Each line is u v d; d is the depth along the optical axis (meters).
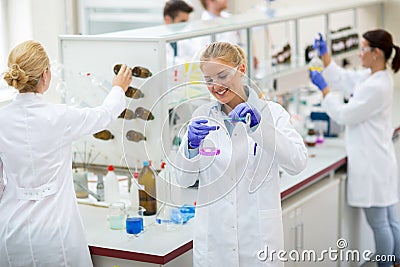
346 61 5.74
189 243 2.91
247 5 6.16
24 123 2.82
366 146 4.23
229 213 2.77
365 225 4.74
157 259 2.76
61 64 3.46
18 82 2.78
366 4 5.64
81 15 5.07
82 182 3.42
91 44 3.36
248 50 4.11
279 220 2.83
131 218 3.01
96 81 3.38
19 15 4.39
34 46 2.82
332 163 4.16
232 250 2.79
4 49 4.42
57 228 2.83
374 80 4.19
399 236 4.41
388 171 4.29
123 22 5.53
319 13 4.85
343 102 4.87
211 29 3.59
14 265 2.89
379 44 4.17
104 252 2.87
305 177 3.82
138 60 3.24
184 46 3.96
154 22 5.70
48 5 4.51
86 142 3.51
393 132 4.66
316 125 4.78
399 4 5.89
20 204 2.85
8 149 2.83
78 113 2.90
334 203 4.22
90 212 3.29
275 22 4.26
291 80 5.00
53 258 2.83
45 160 2.82
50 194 2.84
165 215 3.13
